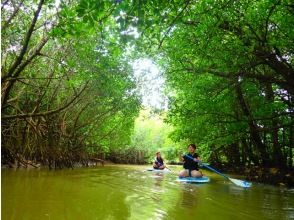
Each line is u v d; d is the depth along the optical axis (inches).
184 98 580.7
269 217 272.4
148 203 309.1
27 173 539.8
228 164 973.8
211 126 599.2
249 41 394.6
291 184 525.3
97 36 505.4
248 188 470.3
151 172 717.3
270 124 647.1
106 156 1275.8
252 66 424.2
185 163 565.0
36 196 318.7
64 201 299.9
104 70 583.8
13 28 411.5
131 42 237.8
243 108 588.7
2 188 356.5
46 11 432.5
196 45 413.1
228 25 394.3
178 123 634.8
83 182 456.8
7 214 242.2
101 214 255.1
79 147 851.4
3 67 448.8
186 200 337.4
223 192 414.3
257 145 683.4
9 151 600.4
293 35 382.6
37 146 659.4
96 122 855.7
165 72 559.5
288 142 729.0
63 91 678.5
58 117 709.3
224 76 449.4
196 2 362.6
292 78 414.9
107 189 391.9
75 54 512.1
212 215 269.9
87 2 226.7
